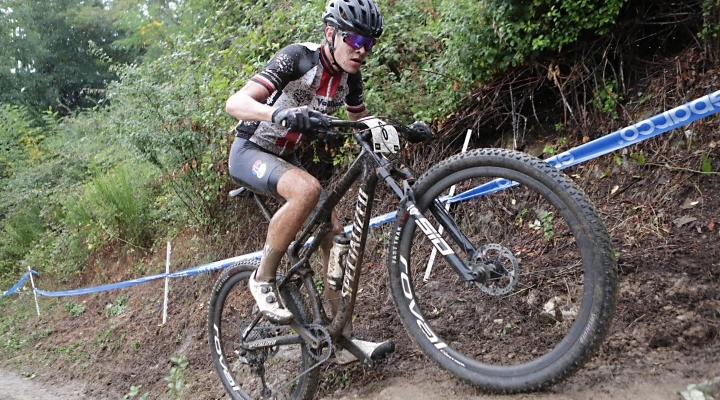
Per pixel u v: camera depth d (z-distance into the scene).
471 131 3.71
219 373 3.16
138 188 7.14
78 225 7.65
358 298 3.60
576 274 2.74
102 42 19.70
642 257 2.66
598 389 1.97
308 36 4.72
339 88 2.55
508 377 2.03
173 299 5.28
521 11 3.36
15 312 7.40
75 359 5.27
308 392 2.65
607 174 3.25
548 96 3.73
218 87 4.82
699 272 2.46
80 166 9.35
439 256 3.49
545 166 1.90
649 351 2.18
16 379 5.27
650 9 3.32
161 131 5.32
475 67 3.70
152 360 4.57
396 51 4.30
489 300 2.90
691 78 3.09
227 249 5.25
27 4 18.41
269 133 2.57
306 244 3.07
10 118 11.34
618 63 3.45
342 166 4.46
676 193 2.89
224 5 6.34
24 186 9.38
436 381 2.39
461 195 3.39
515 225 3.37
